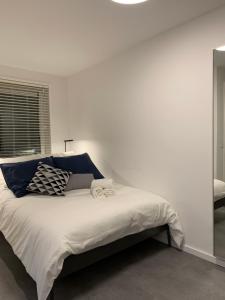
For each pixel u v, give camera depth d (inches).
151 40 101.0
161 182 101.4
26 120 141.1
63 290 72.2
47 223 70.3
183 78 90.7
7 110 133.6
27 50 110.6
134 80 110.5
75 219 71.9
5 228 88.0
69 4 73.3
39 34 94.2
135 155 112.9
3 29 89.1
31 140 143.4
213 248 85.4
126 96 115.3
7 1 70.6
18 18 81.1
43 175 102.2
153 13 80.7
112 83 123.0
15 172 105.4
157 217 90.1
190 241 92.4
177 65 92.3
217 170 83.5
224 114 80.7
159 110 100.3
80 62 128.6
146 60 103.9
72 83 152.9
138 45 107.0
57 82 152.8
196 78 86.7
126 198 92.5
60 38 98.5
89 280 77.1
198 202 89.0
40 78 145.2
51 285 60.6
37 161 113.7
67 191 105.4
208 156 85.2
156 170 103.3
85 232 69.1
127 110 115.6
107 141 129.3
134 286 73.9
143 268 83.6
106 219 75.2
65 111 156.9
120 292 71.2
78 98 148.4
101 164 134.3
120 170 122.0
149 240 106.0
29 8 74.9
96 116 135.6
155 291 71.4
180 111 92.5
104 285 74.5
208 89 83.6
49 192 97.8
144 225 85.8
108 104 126.7
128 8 76.8
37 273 63.8
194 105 88.0
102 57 122.0
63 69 140.3
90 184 110.3
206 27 82.5
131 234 83.0
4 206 92.7
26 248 71.8
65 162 118.8
